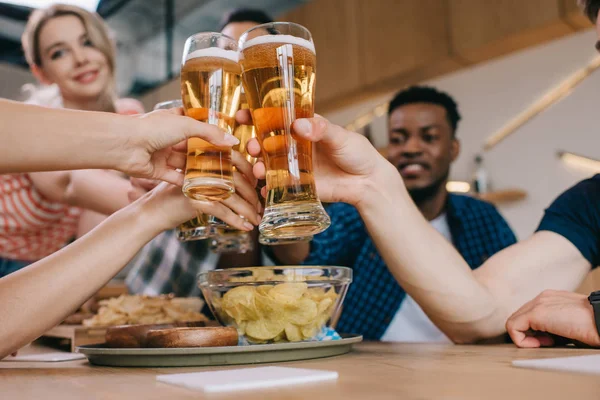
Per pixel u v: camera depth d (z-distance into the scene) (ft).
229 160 2.14
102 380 1.64
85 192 4.62
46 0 10.68
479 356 2.06
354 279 6.19
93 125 1.88
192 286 5.09
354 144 2.33
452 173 10.33
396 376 1.54
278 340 2.20
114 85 6.40
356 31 9.83
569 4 7.35
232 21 5.91
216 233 2.67
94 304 4.48
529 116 9.48
